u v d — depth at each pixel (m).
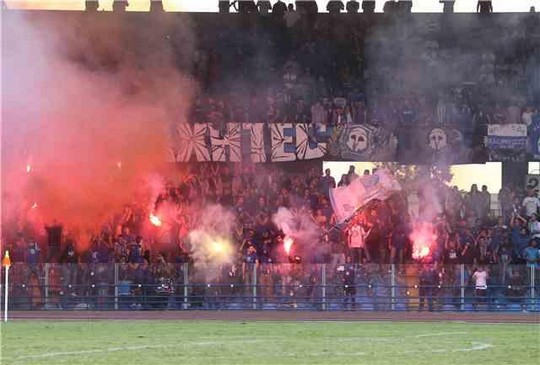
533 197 76.69
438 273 68.06
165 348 40.50
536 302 67.44
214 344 42.44
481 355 38.31
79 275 68.44
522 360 36.53
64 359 36.03
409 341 44.66
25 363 34.62
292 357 37.00
